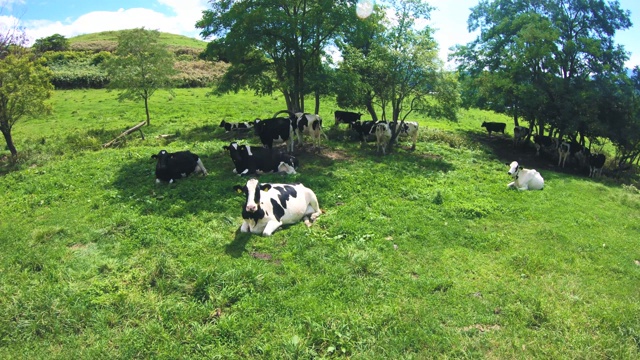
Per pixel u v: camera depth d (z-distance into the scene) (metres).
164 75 24.34
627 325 5.54
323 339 5.03
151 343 4.98
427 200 10.65
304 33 16.27
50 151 17.58
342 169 13.58
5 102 17.02
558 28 21.12
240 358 4.79
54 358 4.78
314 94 20.89
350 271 6.65
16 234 8.52
